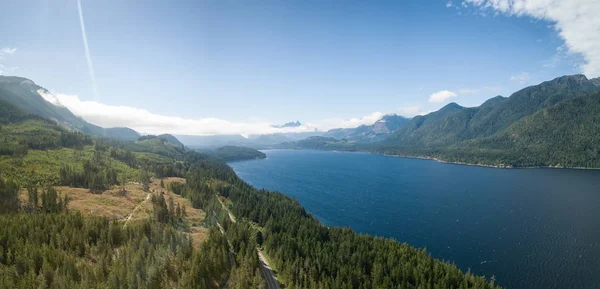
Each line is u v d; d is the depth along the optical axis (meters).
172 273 107.94
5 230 108.56
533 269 156.75
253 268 130.38
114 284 93.62
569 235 198.62
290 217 194.12
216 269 118.44
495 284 144.12
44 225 119.12
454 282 127.50
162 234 128.25
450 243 192.00
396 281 128.38
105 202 177.62
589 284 141.88
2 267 93.88
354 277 130.00
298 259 137.38
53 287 89.19
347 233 172.88
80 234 115.81
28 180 190.75
